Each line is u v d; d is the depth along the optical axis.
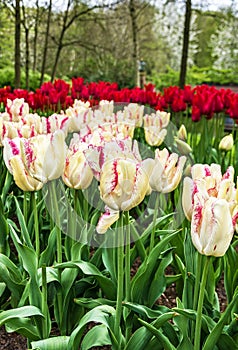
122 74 15.98
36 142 1.86
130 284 2.19
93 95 6.18
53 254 2.54
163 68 25.67
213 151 5.17
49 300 2.34
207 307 2.19
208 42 25.88
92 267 2.23
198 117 5.15
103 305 2.10
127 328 2.10
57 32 18.22
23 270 2.61
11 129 2.50
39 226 2.95
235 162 4.65
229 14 13.25
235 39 21.89
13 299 2.64
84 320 1.96
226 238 1.49
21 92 5.66
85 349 2.01
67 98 5.58
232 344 1.92
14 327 2.15
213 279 2.35
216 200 1.46
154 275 2.33
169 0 13.52
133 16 14.25
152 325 1.83
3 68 18.81
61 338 2.01
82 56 18.11
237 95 5.40
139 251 2.45
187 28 10.62
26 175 1.89
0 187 3.51
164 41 24.98
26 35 12.13
